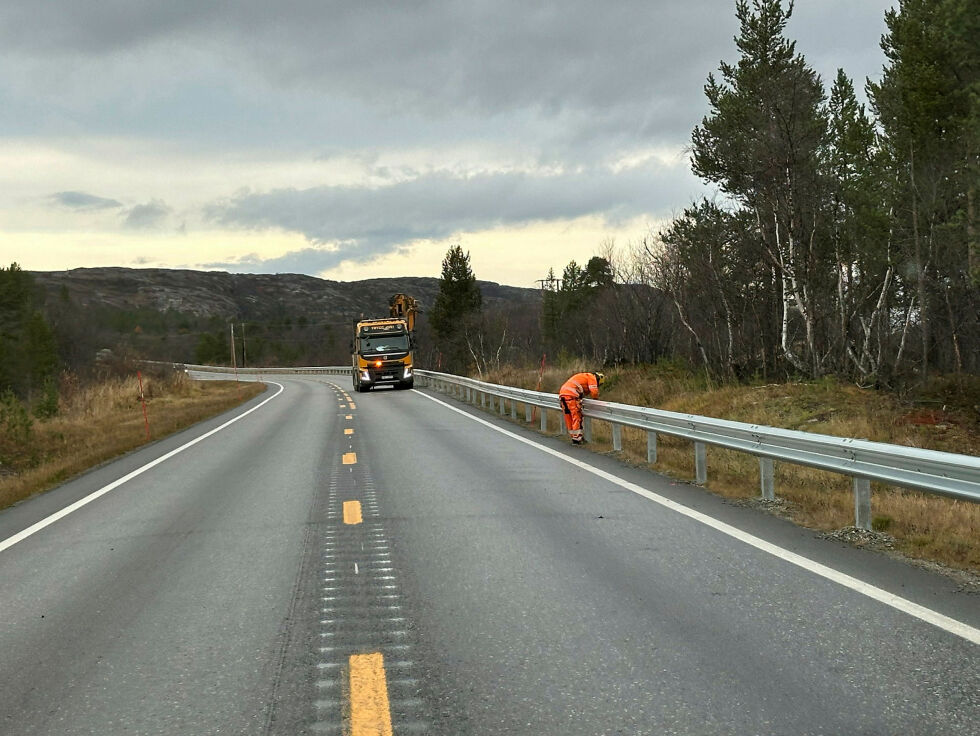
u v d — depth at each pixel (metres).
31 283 97.81
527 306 98.38
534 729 3.44
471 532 7.46
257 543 7.34
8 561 7.08
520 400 20.30
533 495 9.42
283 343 151.62
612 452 13.58
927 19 25.20
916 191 25.42
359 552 6.82
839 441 7.30
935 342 31.36
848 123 27.58
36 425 22.09
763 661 4.13
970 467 5.82
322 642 4.62
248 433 19.72
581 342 58.19
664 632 4.62
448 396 33.78
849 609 4.98
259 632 4.84
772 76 27.36
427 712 3.64
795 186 26.77
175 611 5.33
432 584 5.77
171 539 7.69
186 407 33.22
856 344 31.48
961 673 3.92
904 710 3.52
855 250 27.59
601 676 3.99
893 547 6.62
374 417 23.02
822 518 7.70
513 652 4.36
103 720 3.66
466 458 13.09
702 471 10.30
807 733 3.33
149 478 12.34
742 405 18.73
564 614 5.00
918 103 24.50
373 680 4.02
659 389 24.48
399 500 9.30
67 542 7.81
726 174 29.34
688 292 35.03
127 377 50.66
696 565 6.11
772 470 8.80
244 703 3.80
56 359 81.00
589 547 6.78
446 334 89.31
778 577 5.74
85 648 4.66
